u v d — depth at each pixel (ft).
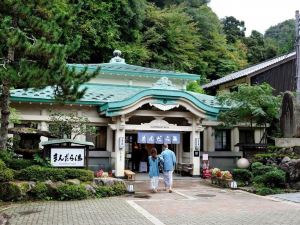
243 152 63.67
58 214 32.19
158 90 59.77
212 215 32.37
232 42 176.04
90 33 108.68
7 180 38.96
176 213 33.14
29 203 37.70
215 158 69.77
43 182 40.55
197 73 137.59
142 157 71.72
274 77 90.89
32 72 35.01
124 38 122.21
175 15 131.95
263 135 69.15
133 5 121.08
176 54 130.41
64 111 61.98
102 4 111.34
